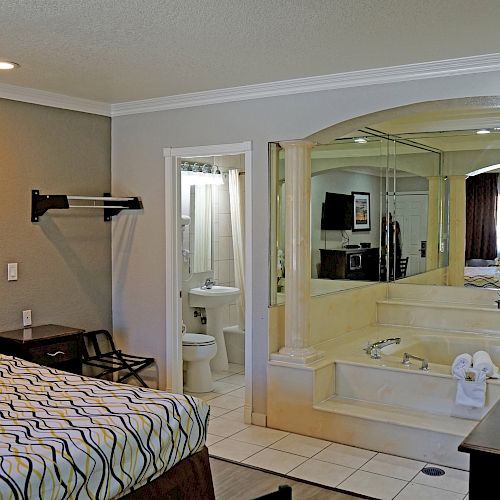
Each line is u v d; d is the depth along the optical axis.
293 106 4.42
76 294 5.12
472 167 5.52
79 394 2.93
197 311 6.29
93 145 5.20
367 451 4.12
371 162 5.79
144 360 5.14
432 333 5.53
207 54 3.64
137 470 2.56
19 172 4.64
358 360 4.59
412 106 4.01
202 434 2.95
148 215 5.17
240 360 6.56
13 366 3.43
